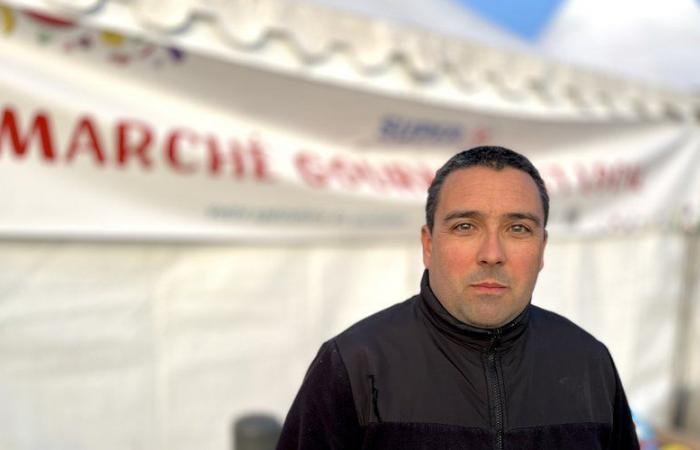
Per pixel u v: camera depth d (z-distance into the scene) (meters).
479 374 1.09
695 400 4.47
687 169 4.01
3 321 2.08
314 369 1.13
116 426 2.32
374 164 2.71
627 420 1.26
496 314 1.06
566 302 3.68
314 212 2.55
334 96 2.51
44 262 2.15
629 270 3.99
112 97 2.06
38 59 1.92
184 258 2.45
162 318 2.41
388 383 1.08
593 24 3.62
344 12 2.33
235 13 2.08
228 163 2.30
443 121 2.83
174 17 1.97
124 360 2.33
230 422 2.58
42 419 2.16
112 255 2.28
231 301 2.56
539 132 3.19
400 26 2.47
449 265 1.07
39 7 1.77
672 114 3.83
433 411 1.07
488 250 1.03
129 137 2.09
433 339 1.12
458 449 1.05
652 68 3.63
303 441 1.09
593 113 3.28
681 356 4.48
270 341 2.68
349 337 1.13
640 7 3.80
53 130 1.95
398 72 2.55
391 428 1.06
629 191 3.67
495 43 2.87
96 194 2.06
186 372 2.47
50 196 1.97
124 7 1.92
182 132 2.20
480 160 1.09
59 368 2.19
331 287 2.82
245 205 2.37
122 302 2.31
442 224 1.09
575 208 3.40
